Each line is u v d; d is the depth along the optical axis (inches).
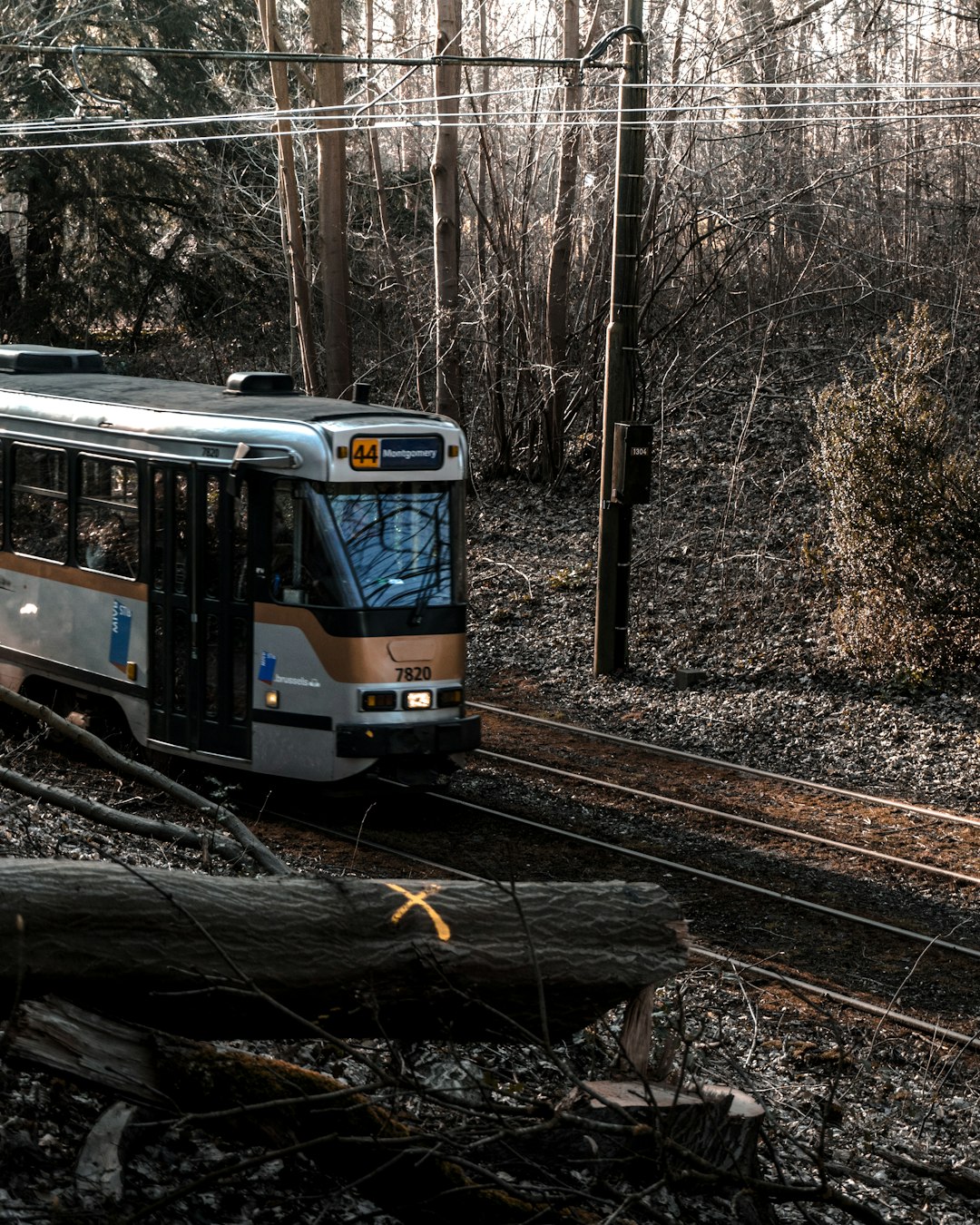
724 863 442.0
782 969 361.4
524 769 541.3
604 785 520.1
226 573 452.4
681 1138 199.9
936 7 1061.1
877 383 648.4
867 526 627.5
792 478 879.1
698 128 945.5
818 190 994.1
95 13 1218.0
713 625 717.9
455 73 868.6
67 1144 181.9
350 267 1168.8
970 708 594.6
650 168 903.7
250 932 190.1
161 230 1360.7
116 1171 169.9
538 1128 172.2
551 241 957.2
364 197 1205.1
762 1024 326.6
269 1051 228.5
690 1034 290.8
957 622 617.3
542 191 1035.3
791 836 467.8
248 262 1263.5
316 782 442.9
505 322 1011.9
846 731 584.7
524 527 909.8
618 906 211.0
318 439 434.9
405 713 442.3
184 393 510.3
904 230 1043.3
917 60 1131.3
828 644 674.2
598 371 978.1
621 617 674.2
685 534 844.0
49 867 185.6
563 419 970.1
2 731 534.6
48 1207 160.4
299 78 891.4
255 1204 180.9
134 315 1357.0
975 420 822.5
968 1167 261.1
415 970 196.7
